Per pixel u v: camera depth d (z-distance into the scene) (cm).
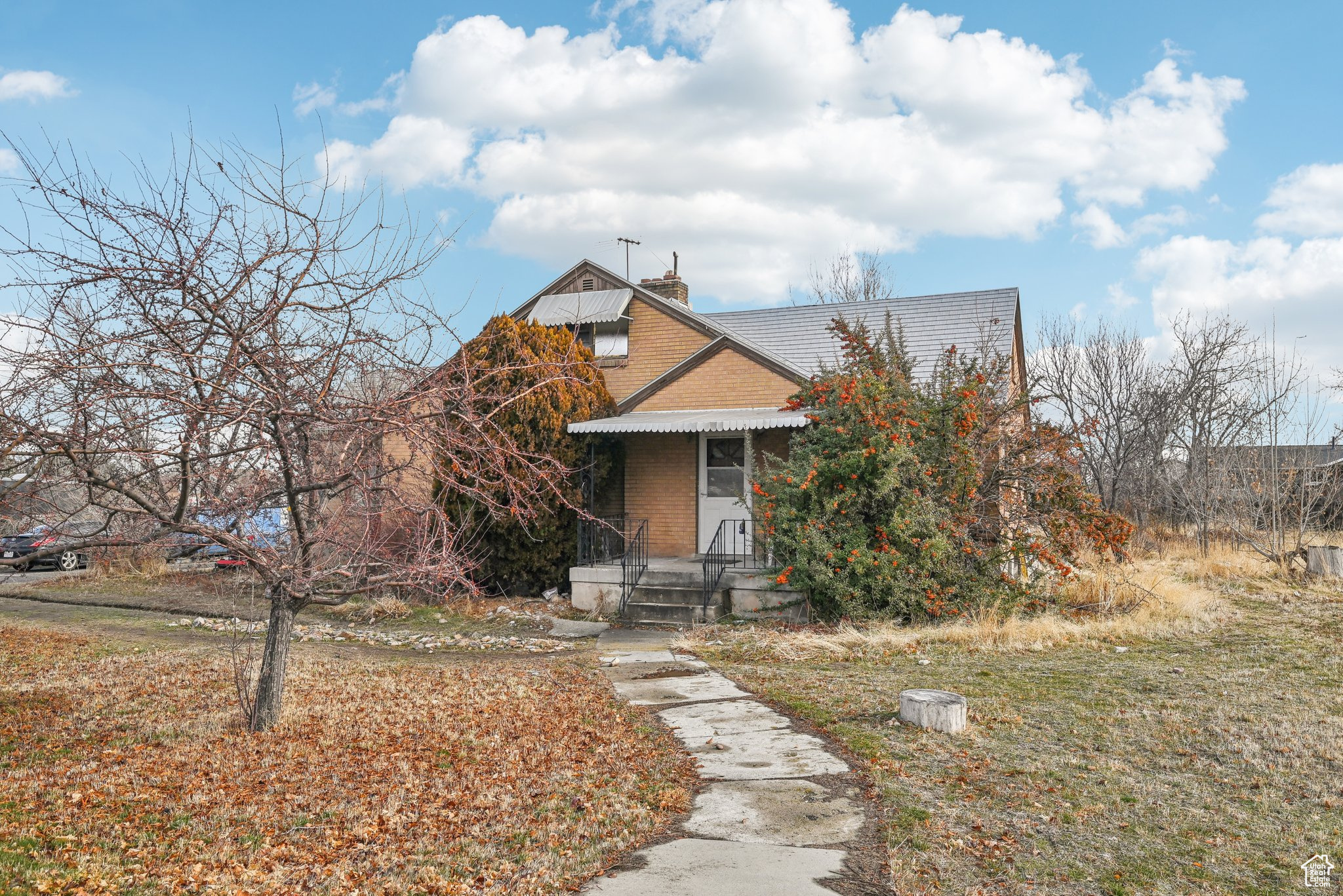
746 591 1451
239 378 622
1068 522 1414
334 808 611
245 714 830
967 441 1402
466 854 534
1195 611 1329
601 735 789
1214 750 698
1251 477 1939
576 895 474
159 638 1373
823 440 1369
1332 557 1641
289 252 625
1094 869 499
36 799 616
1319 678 923
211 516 663
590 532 1672
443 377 711
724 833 557
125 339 572
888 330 1539
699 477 1752
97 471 631
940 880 487
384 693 959
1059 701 859
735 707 887
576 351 1725
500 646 1325
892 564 1292
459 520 1531
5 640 1326
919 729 773
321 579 781
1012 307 2053
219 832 564
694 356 1773
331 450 718
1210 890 473
